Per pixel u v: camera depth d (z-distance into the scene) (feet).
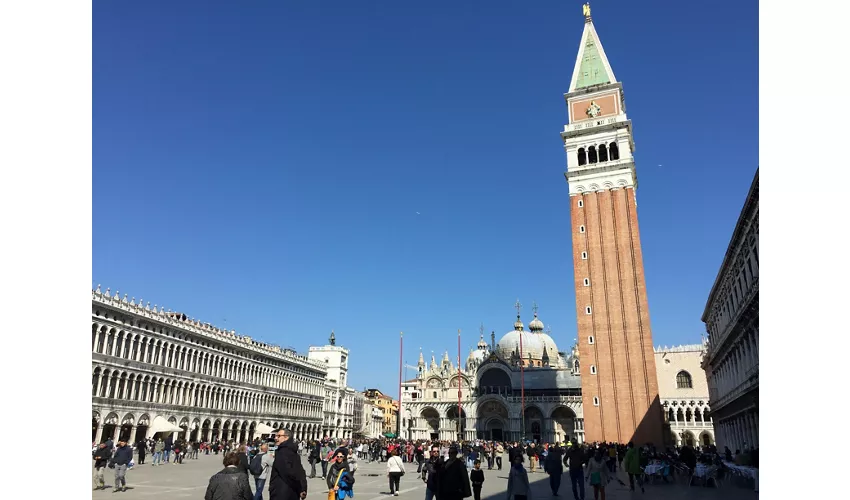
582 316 343.46
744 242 177.58
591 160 377.30
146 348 281.95
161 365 290.76
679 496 122.01
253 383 382.83
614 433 315.99
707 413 432.25
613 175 361.92
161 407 286.87
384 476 177.06
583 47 407.85
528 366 571.28
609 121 374.84
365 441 298.56
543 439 474.08
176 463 209.87
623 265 343.46
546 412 478.59
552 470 120.47
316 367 485.97
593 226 357.41
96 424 242.78
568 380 494.59
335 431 528.22
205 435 325.62
